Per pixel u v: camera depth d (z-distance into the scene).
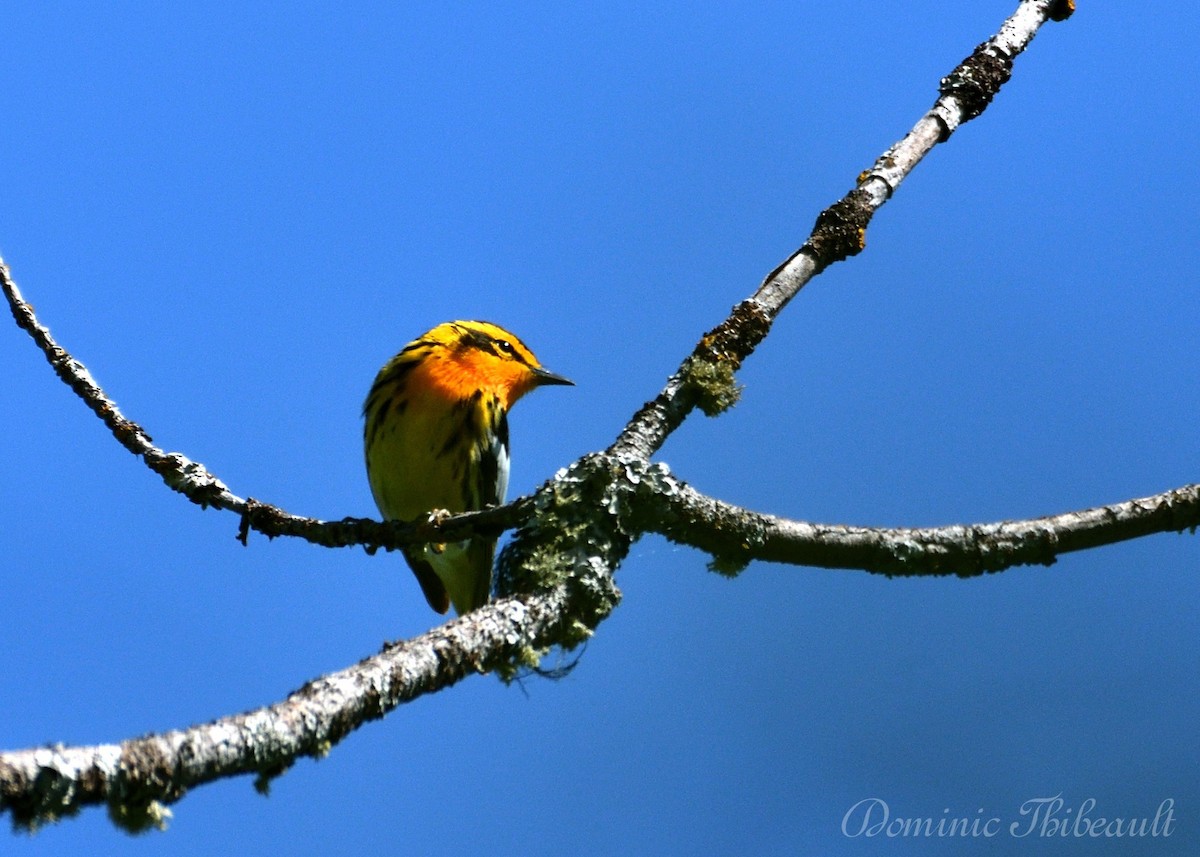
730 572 7.65
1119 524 7.57
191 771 4.87
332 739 5.42
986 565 7.48
